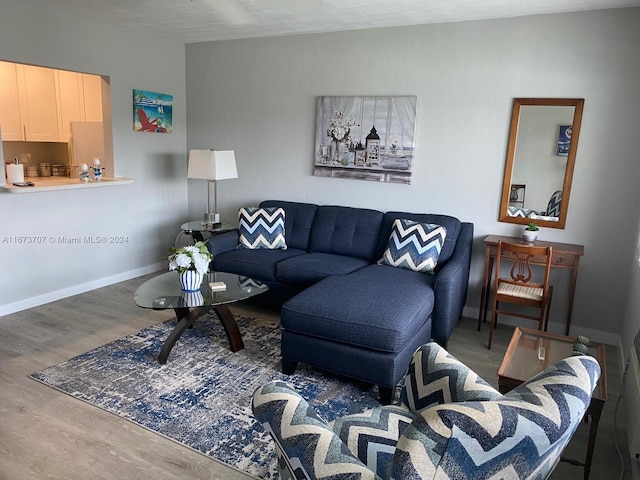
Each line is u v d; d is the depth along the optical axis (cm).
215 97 511
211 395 272
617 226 359
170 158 520
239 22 413
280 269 385
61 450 222
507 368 217
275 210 452
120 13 396
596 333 377
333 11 369
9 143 507
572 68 357
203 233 499
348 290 313
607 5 333
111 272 471
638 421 205
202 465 216
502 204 394
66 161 557
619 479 215
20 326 361
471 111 394
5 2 352
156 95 489
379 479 123
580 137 361
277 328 373
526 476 113
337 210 442
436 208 421
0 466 210
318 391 282
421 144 418
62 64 397
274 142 487
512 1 329
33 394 268
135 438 233
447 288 326
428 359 180
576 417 115
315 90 457
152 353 321
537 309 393
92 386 278
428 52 403
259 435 238
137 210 489
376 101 427
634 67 339
